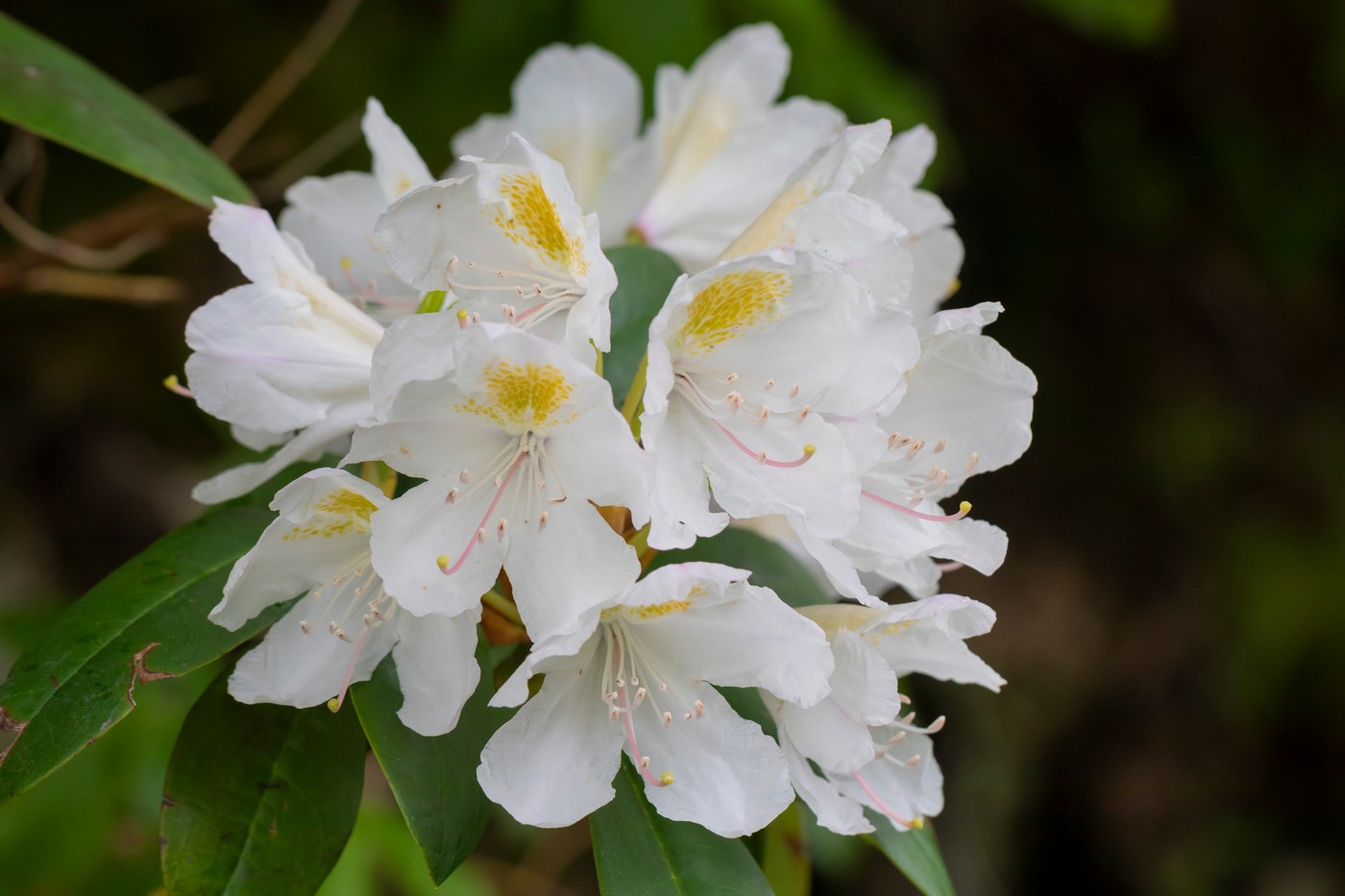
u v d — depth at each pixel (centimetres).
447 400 61
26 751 62
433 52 106
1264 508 171
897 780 66
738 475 63
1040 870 163
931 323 64
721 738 63
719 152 73
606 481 61
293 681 63
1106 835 164
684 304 62
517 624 65
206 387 64
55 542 131
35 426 132
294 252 66
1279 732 170
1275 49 156
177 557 66
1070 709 164
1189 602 168
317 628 63
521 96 74
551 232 63
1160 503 168
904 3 142
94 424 134
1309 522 171
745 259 61
